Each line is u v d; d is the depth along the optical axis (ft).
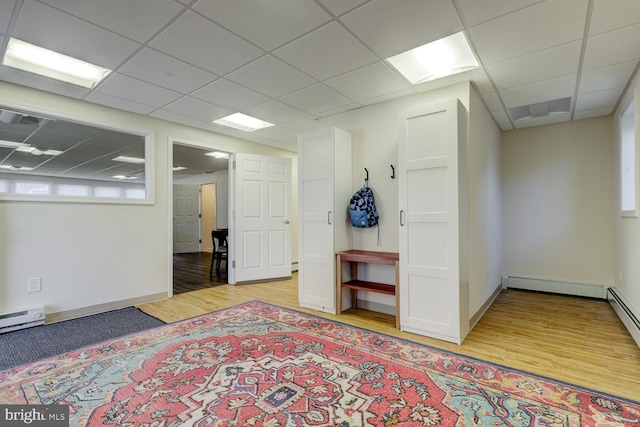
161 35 7.05
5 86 9.23
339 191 11.21
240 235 15.78
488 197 12.18
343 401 5.68
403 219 9.18
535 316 10.77
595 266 13.33
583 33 6.91
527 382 6.35
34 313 9.61
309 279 11.60
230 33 6.99
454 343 8.34
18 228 9.64
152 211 12.76
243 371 6.77
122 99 10.76
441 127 8.59
